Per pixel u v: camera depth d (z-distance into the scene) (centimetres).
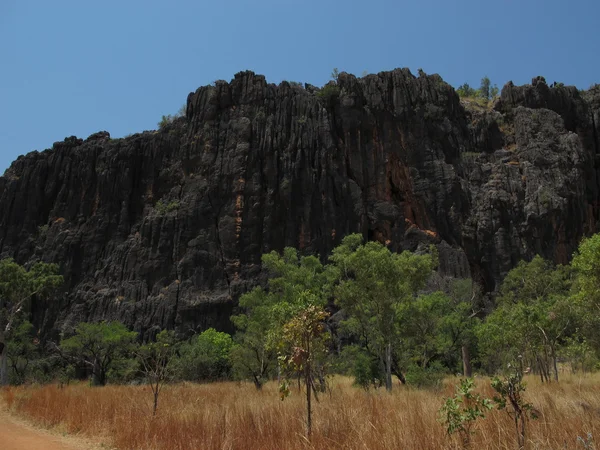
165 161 8700
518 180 8575
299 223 7819
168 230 7850
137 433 1121
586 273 2292
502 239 8138
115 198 8569
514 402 739
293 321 1060
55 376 5644
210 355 5431
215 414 1270
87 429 1288
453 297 6425
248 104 8575
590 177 9106
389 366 2838
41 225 8831
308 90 9369
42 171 9150
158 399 1931
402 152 8700
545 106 9556
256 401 1720
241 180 7919
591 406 1095
